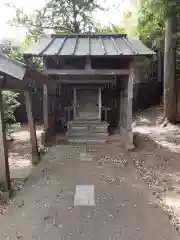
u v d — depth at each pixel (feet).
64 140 28.19
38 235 10.41
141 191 15.20
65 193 14.78
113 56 23.43
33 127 20.67
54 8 48.24
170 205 13.30
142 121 41.22
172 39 35.19
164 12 22.93
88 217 11.91
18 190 15.21
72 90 32.60
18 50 44.91
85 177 17.57
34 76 16.20
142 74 50.44
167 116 36.83
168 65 35.94
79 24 51.06
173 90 36.35
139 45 25.95
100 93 30.96
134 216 12.01
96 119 30.78
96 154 23.72
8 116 27.55
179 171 19.13
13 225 11.23
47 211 12.53
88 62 24.52
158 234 10.44
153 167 20.10
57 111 34.58
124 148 25.85
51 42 27.78
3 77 13.23
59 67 26.50
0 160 13.97
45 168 19.53
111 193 14.82
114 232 10.59
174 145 26.84
